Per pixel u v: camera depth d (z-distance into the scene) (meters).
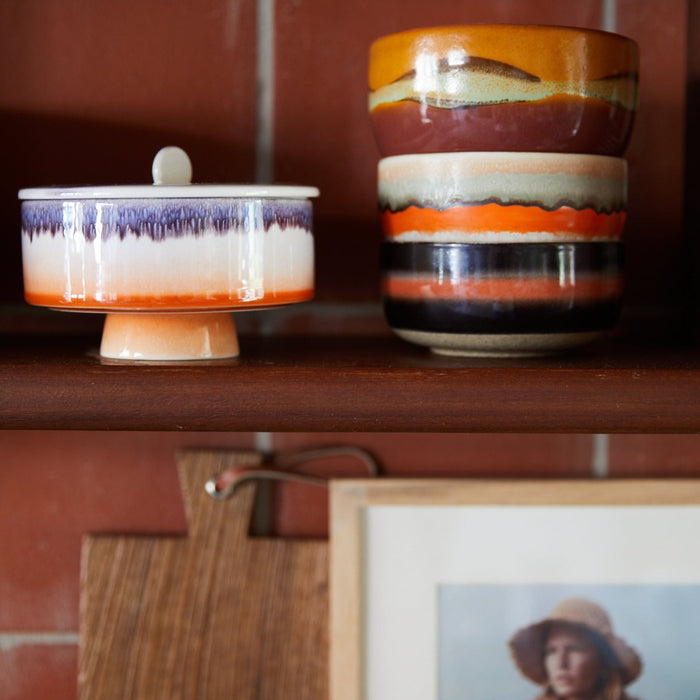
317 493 0.58
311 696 0.57
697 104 0.52
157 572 0.57
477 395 0.41
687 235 0.54
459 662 0.57
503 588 0.57
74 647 0.58
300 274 0.43
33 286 0.43
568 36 0.41
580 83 0.41
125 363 0.42
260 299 0.41
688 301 0.53
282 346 0.51
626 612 0.57
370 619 0.57
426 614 0.57
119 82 0.55
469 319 0.42
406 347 0.50
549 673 0.57
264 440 0.57
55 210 0.41
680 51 0.55
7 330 0.55
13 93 0.55
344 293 0.56
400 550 0.56
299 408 0.41
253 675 0.57
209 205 0.40
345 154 0.55
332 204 0.55
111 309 0.41
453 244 0.42
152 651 0.57
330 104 0.55
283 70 0.55
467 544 0.57
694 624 0.57
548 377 0.41
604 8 0.55
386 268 0.46
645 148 0.55
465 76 0.41
